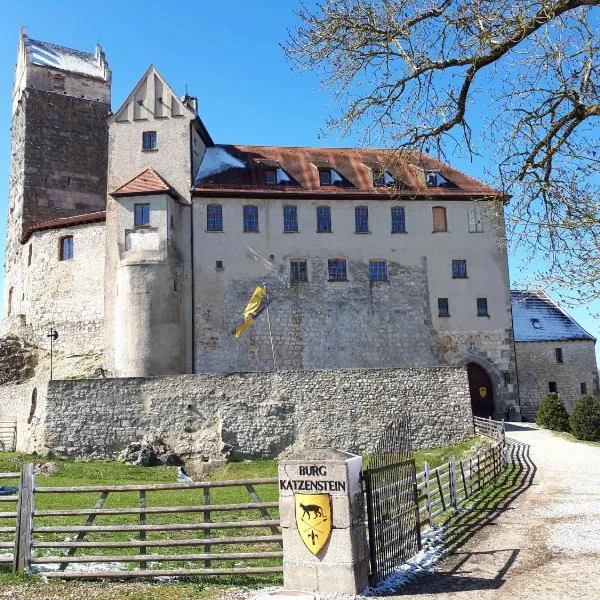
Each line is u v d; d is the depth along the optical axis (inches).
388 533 414.3
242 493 839.1
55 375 1444.4
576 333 1675.7
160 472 1037.2
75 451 1120.2
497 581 389.4
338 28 433.7
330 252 1476.4
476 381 1489.9
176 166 1467.8
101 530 416.5
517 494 693.9
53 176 1935.3
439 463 954.1
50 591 377.4
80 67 2091.5
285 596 355.6
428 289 1497.3
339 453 373.1
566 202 401.7
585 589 367.9
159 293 1348.4
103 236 1528.1
